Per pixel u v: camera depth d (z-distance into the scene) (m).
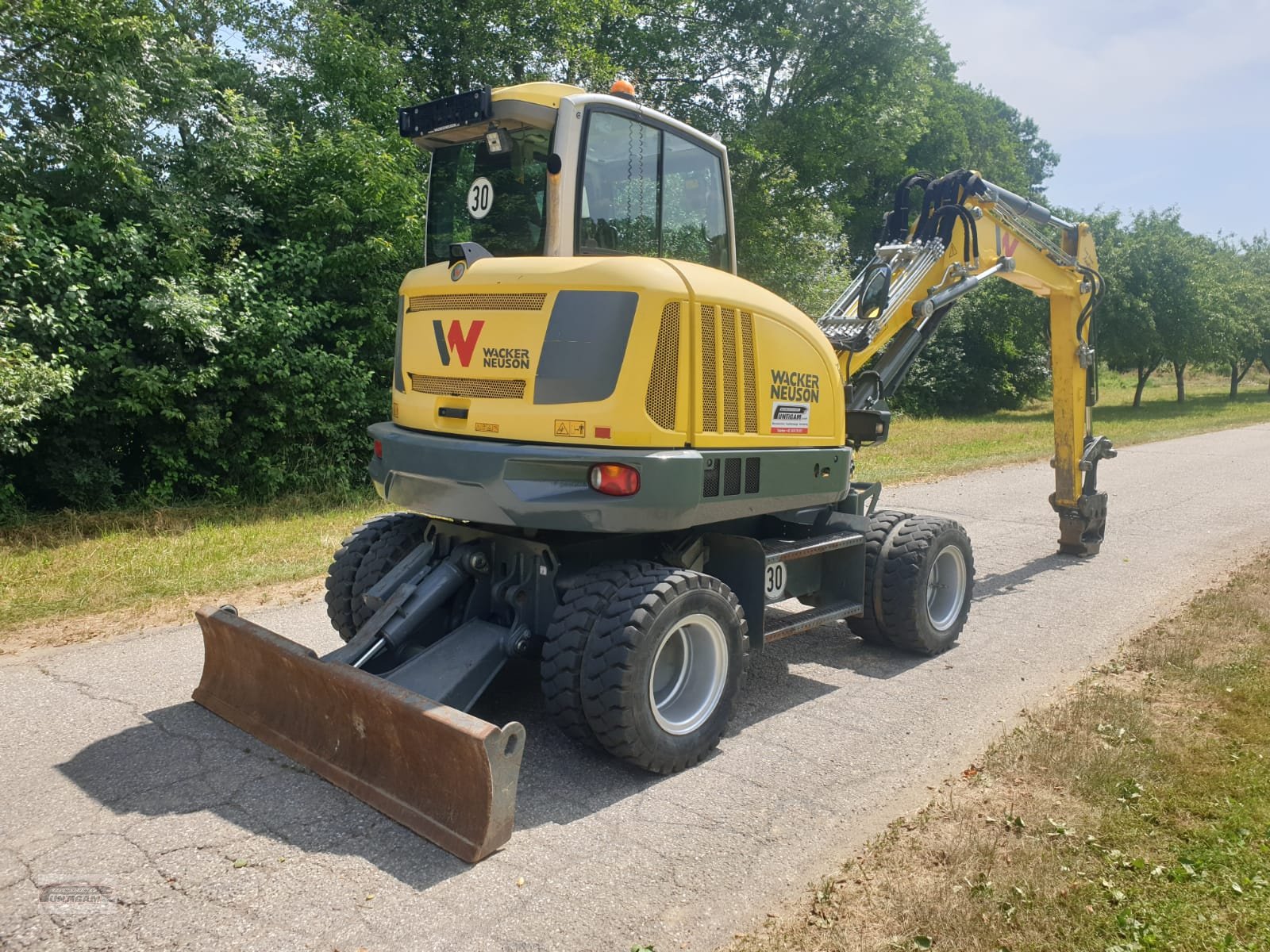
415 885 3.33
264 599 7.14
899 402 31.72
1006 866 3.45
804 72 22.34
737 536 4.88
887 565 5.87
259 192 12.68
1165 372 52.12
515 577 4.77
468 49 17.52
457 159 5.08
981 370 33.41
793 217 22.47
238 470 11.85
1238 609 6.82
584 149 4.41
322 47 14.05
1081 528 8.96
